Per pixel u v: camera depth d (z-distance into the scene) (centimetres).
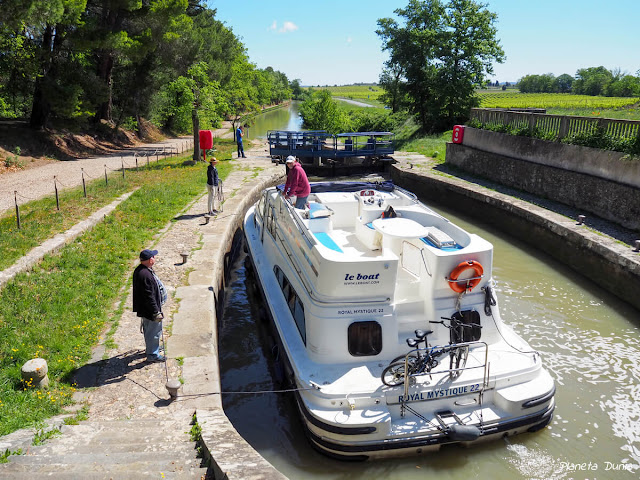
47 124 3288
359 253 827
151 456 483
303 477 607
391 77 5559
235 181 2172
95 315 816
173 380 605
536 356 687
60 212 1384
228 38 6488
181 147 3825
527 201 1692
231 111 5244
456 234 782
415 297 712
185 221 1463
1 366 646
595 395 760
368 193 1066
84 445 502
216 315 937
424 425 607
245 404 776
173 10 2952
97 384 638
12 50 2634
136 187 1880
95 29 2689
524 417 634
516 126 2038
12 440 500
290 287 854
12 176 2208
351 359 669
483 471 606
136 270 675
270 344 968
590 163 1538
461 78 4159
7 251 988
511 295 1141
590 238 1234
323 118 5547
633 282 1071
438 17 4281
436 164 2605
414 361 622
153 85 4175
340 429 586
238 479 424
